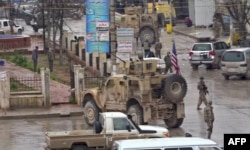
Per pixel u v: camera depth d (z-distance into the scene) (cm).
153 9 11519
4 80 6166
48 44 9150
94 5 6744
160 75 5309
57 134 4238
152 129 4406
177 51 10325
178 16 14575
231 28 10925
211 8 13250
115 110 5403
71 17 13862
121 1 14162
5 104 6159
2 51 9125
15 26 12319
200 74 8369
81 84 6338
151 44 10738
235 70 7800
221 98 6600
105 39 6806
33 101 6244
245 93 6894
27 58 8775
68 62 8675
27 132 5269
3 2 13050
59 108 6203
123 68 5522
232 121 5447
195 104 6325
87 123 5541
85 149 4181
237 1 10544
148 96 5244
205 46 8775
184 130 5188
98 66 7931
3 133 5250
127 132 4262
